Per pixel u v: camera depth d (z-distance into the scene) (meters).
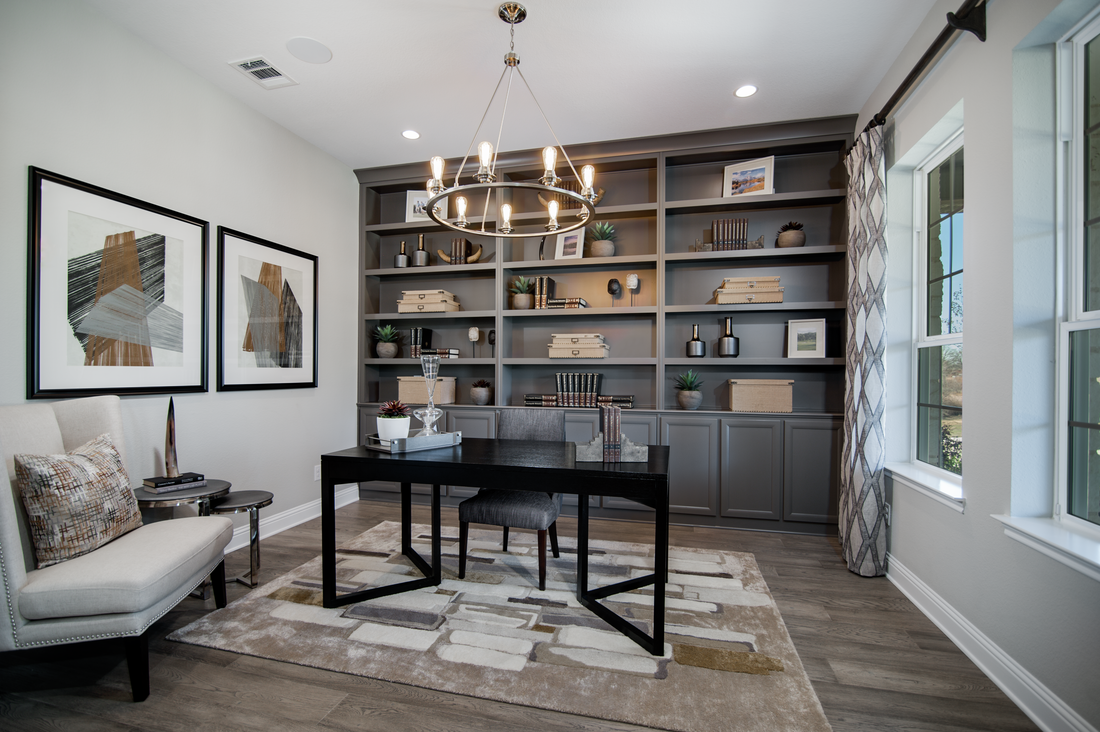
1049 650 1.57
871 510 2.74
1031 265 1.78
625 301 4.11
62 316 2.30
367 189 4.46
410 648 1.97
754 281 3.62
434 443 2.53
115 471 2.02
